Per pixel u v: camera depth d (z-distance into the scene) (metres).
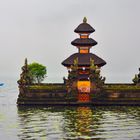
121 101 107.69
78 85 109.00
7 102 122.12
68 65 116.50
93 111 95.94
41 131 68.38
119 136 63.84
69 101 108.12
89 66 113.38
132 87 107.75
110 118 83.44
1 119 82.81
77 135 64.75
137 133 66.38
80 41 118.25
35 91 108.94
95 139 61.59
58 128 71.44
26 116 87.31
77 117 85.25
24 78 110.38
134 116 86.25
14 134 65.69
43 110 98.62
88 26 118.88
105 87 108.44
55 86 108.69
